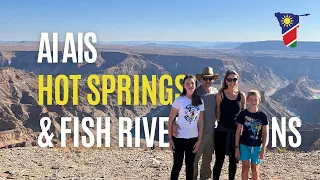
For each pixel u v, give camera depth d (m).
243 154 8.45
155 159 12.38
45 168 11.09
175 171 8.33
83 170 10.88
